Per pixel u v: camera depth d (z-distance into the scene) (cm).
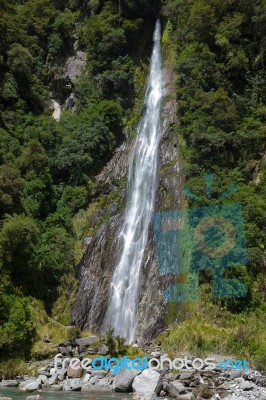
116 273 3219
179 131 3534
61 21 4647
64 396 1909
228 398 1809
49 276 3184
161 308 2897
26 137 3766
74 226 3541
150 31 4528
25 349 2569
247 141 3303
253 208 2931
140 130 3959
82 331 2889
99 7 4628
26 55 4081
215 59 3703
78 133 3891
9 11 4494
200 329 2656
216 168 3173
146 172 3594
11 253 2856
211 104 3391
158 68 4275
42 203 3462
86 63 4447
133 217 3444
